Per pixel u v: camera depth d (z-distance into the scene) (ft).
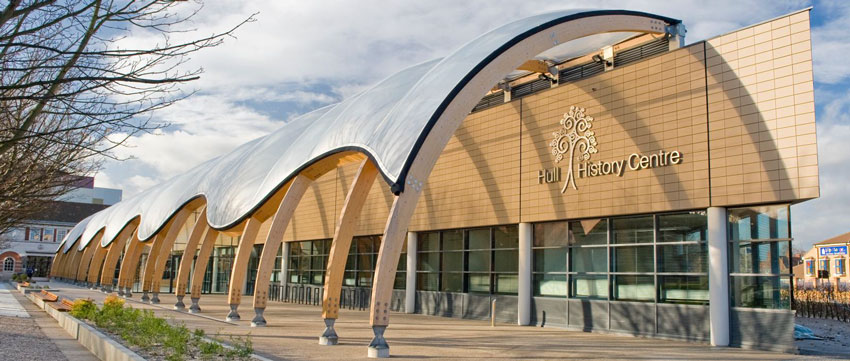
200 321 69.97
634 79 63.16
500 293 77.30
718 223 54.70
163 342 40.14
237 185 79.82
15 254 274.36
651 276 60.39
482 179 80.02
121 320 52.11
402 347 48.49
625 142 63.21
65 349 47.60
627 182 62.54
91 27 19.70
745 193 53.26
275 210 73.51
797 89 51.19
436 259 88.22
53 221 284.61
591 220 66.85
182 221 103.81
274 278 132.16
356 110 63.31
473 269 81.66
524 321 71.82
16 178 32.12
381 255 44.70
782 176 51.19
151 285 107.34
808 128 50.14
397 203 46.26
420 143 47.83
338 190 111.45
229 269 151.84
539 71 73.15
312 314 85.20
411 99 54.39
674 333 57.52
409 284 91.04
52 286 164.86
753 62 54.19
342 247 51.72
